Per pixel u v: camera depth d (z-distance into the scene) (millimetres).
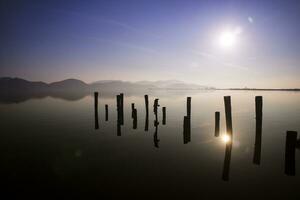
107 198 8688
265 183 10078
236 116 33125
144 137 18844
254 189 9492
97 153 14312
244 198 8797
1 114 32875
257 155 12312
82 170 11484
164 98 81938
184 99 76000
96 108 22438
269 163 12602
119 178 10539
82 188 9461
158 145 16297
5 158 13211
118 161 12883
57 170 11430
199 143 16969
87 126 23656
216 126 18766
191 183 10055
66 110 38375
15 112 35250
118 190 9336
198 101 66812
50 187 9539
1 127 22859
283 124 25516
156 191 9273
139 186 9688
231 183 10086
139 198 8672
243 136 19422
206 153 14438
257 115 12320
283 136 19281
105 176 10750
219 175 10961
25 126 23453
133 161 12898
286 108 44750
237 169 11727
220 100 72125
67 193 9023
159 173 11156
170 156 13852
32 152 14430
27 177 10555
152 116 32219
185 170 11586
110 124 24938
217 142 17266
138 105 49812
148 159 13234
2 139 17812
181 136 19344
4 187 9516
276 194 9109
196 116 32719
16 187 9523
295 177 10695
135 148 15547
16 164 12258
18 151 14625
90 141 17344
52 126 23516
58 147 15617
